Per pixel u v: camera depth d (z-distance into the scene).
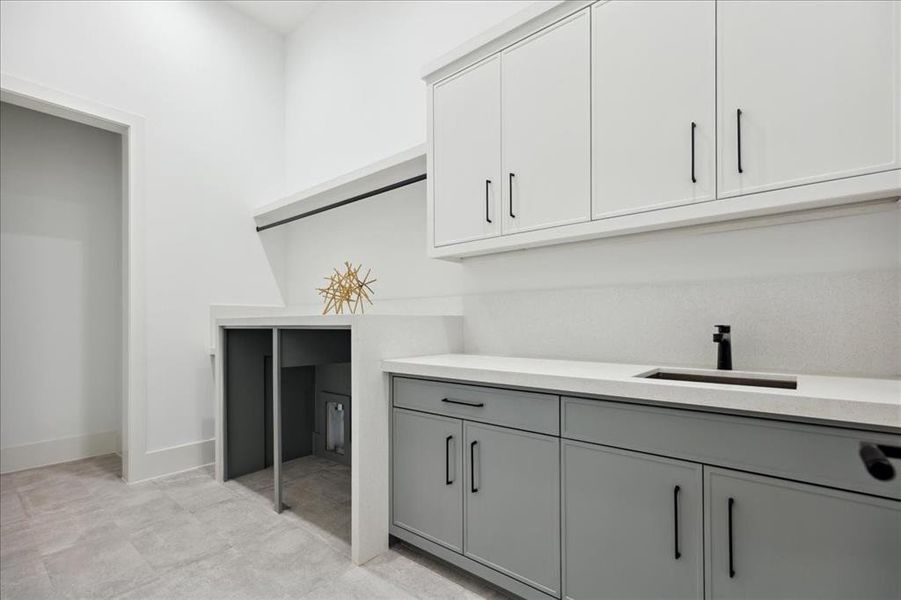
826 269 1.38
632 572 1.20
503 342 2.15
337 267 3.09
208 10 3.17
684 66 1.35
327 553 1.80
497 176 1.81
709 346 1.58
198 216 3.04
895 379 1.25
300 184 3.43
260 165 3.42
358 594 1.53
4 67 2.30
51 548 1.84
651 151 1.41
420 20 2.63
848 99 1.10
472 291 2.31
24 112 3.08
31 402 3.03
